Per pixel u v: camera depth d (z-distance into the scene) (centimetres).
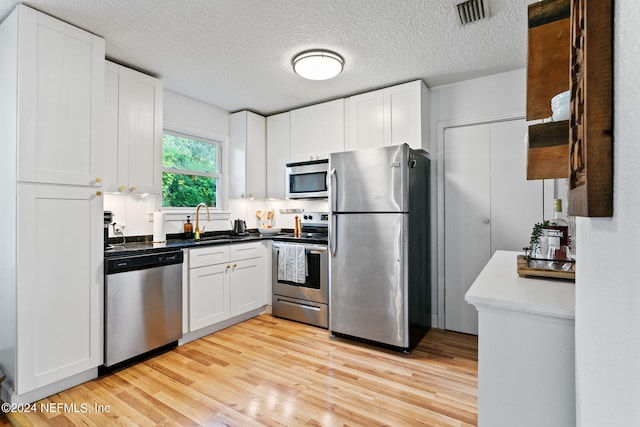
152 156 279
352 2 191
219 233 378
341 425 171
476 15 203
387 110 312
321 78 276
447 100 314
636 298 38
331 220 292
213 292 299
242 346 271
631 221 40
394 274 261
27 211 188
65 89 204
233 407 186
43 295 194
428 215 317
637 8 39
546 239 163
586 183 48
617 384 44
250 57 258
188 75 291
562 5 98
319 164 346
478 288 113
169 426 170
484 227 302
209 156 379
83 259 211
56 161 199
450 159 315
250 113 385
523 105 281
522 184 287
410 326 260
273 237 352
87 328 213
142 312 241
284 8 196
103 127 223
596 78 47
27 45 188
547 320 93
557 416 92
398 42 235
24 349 186
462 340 288
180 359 247
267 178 402
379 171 268
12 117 188
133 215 296
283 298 343
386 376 221
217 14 202
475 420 174
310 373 225
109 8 194
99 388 206
